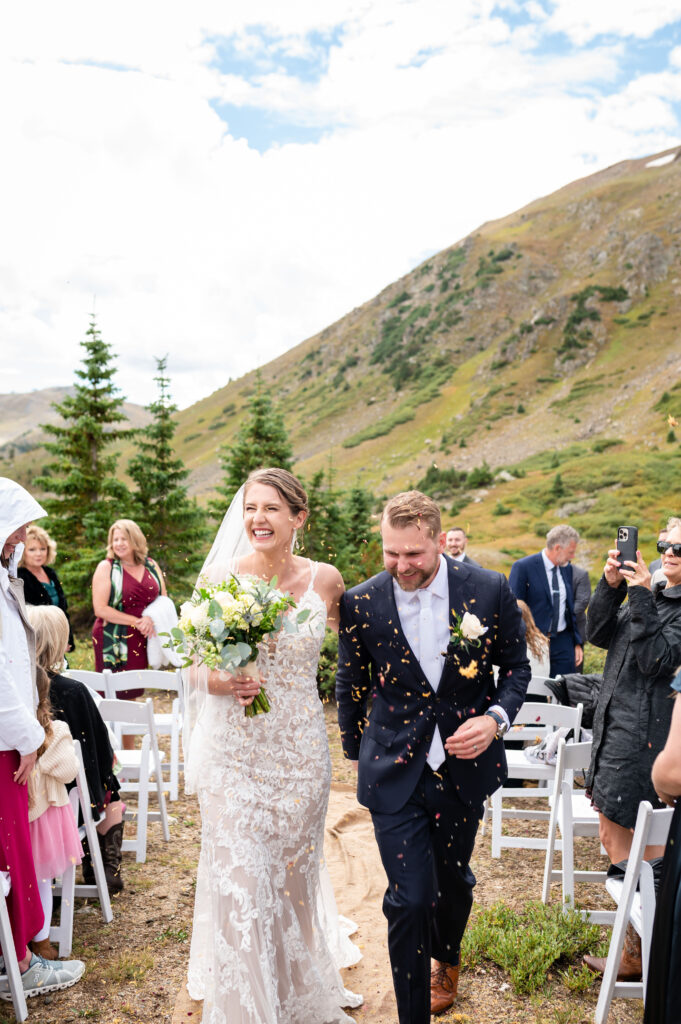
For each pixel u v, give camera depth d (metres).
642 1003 3.42
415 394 185.62
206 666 3.06
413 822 3.07
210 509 16.84
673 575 3.71
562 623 6.89
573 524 74.38
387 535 3.02
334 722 8.51
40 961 3.51
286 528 3.29
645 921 3.06
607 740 3.73
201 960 3.45
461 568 3.20
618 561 3.62
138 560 6.88
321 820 3.30
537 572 6.85
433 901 2.96
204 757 3.19
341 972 3.73
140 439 16.19
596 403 139.88
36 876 3.48
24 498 3.36
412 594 3.14
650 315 168.50
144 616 6.71
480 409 155.75
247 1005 2.78
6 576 3.33
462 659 3.06
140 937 3.98
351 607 3.21
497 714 3.05
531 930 3.83
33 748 3.20
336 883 4.71
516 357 174.75
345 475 149.75
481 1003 3.41
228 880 2.92
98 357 15.91
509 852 5.18
